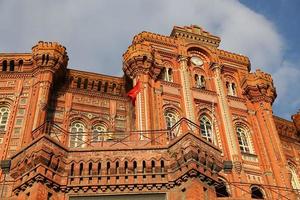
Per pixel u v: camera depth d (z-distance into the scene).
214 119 35.44
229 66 40.41
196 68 39.06
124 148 21.66
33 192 19.16
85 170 20.78
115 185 20.45
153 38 38.62
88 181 20.48
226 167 22.73
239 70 40.56
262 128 36.00
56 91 34.78
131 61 35.34
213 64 39.41
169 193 20.48
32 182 19.62
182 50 38.97
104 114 35.00
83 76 36.22
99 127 34.34
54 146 20.91
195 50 40.41
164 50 38.44
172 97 35.19
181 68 37.75
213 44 41.25
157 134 30.78
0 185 25.31
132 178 20.78
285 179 32.47
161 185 20.66
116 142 25.08
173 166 21.14
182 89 36.16
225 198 23.09
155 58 36.66
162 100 34.53
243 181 31.58
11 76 34.19
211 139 33.97
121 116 35.34
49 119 32.78
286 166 33.31
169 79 36.97
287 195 31.59
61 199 19.81
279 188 31.98
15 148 29.47
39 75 33.47
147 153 21.64
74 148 21.41
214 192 20.64
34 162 20.03
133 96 34.31
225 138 34.12
